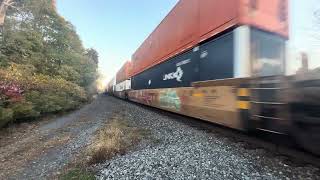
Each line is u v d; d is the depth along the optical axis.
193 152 6.93
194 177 5.31
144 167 6.11
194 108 9.93
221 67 7.83
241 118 6.73
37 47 27.44
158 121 13.38
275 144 6.40
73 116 19.95
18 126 13.94
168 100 13.49
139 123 13.66
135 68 25.16
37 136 11.97
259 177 5.03
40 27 30.69
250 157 6.18
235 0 7.16
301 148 5.43
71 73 33.72
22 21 26.31
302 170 5.19
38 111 16.47
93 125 14.55
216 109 8.06
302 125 4.98
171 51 13.11
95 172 6.54
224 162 5.96
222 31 7.79
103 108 26.20
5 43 22.00
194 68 9.97
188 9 10.78
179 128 10.75
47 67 29.42
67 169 7.12
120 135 10.26
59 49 34.22
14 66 19.72
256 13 7.11
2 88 13.24
